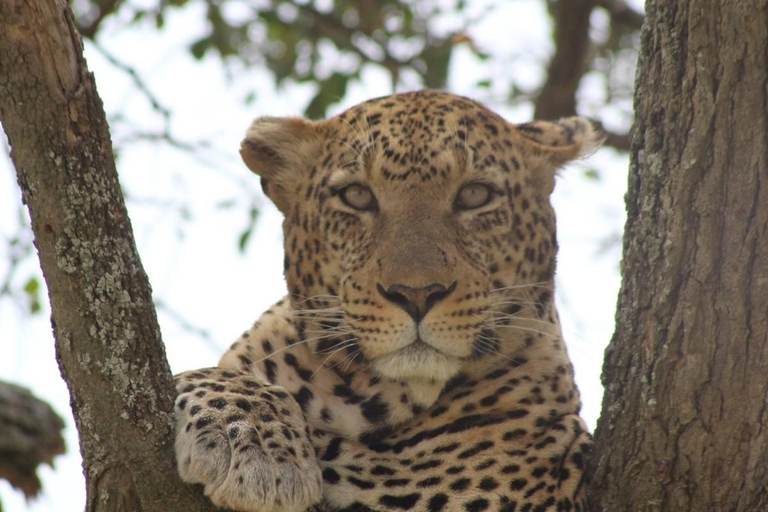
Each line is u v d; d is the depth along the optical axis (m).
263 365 10.55
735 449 8.30
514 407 10.34
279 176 11.41
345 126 11.15
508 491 9.79
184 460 8.11
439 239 10.30
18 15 7.28
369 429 10.19
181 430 8.34
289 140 11.34
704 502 8.44
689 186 8.27
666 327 8.46
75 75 7.55
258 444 8.57
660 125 8.50
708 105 8.12
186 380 9.28
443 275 10.07
